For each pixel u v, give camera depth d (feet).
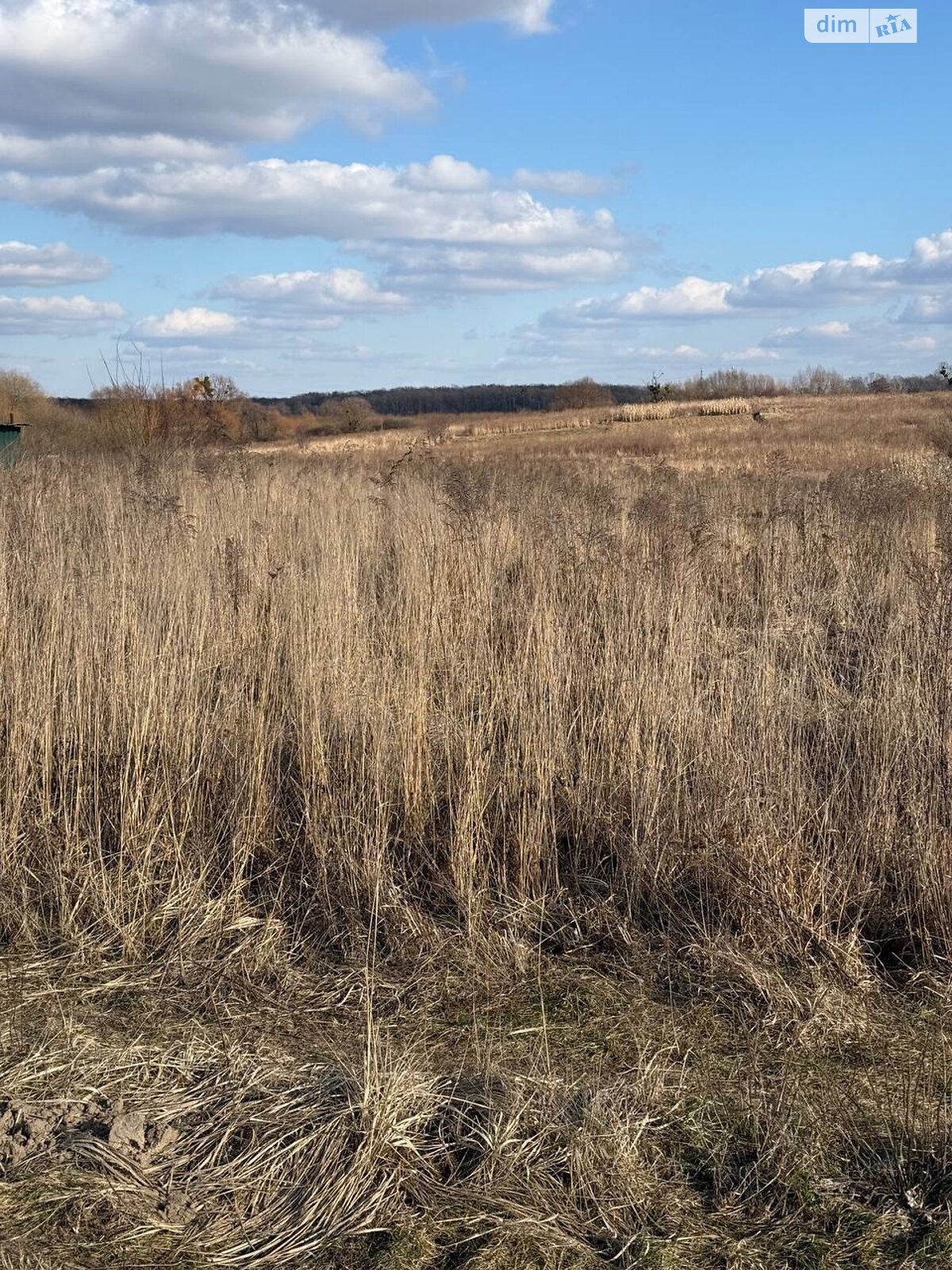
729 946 15.11
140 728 18.99
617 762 19.48
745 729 18.88
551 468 63.26
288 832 18.49
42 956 15.42
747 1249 9.98
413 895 16.85
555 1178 10.70
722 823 17.12
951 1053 13.16
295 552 32.04
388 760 18.80
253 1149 10.96
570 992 14.56
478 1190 10.51
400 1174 10.64
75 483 45.34
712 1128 11.57
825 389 296.92
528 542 31.76
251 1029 13.58
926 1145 11.14
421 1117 11.36
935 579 23.56
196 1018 13.82
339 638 22.21
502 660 22.49
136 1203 10.32
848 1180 10.82
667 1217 10.29
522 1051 13.17
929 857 15.81
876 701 19.60
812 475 69.26
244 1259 9.82
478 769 18.28
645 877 16.84
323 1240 10.02
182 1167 10.84
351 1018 13.94
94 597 23.16
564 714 20.33
